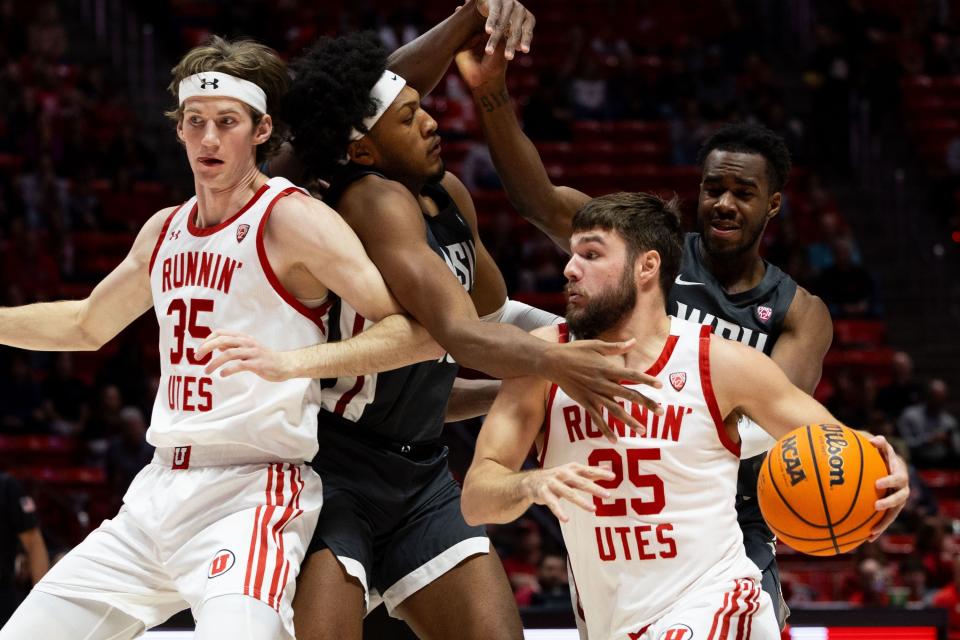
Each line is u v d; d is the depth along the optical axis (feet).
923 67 63.87
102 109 56.29
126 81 61.52
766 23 70.13
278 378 12.43
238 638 12.07
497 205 54.34
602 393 11.92
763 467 12.23
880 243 57.47
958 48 65.10
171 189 53.52
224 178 13.33
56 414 42.73
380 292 13.26
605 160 58.70
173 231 13.82
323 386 14.25
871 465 11.86
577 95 61.21
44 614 13.38
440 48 15.57
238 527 12.82
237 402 13.05
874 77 62.18
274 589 12.51
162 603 13.91
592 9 68.08
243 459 13.21
